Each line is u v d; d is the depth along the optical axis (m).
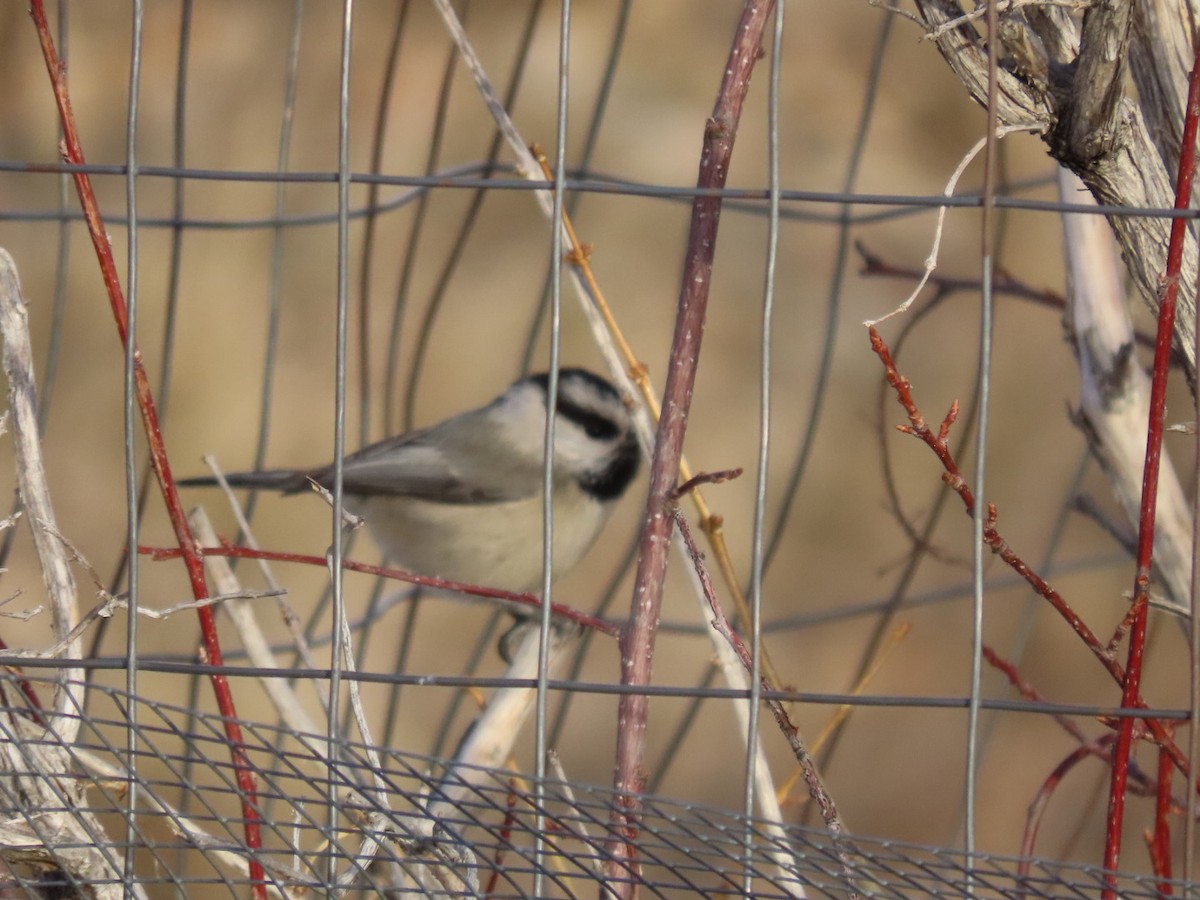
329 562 4.64
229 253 13.85
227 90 14.62
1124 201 4.40
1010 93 4.27
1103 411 5.81
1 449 11.55
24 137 14.04
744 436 13.38
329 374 13.53
